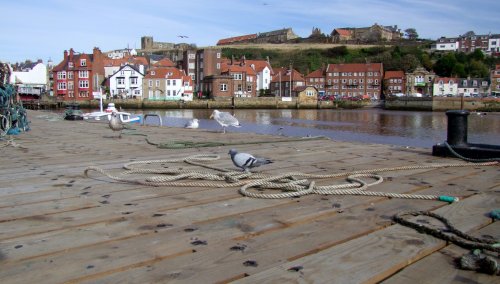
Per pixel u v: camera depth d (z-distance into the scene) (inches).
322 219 139.6
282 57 4704.7
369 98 3508.9
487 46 5216.5
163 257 105.2
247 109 2999.5
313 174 217.8
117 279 92.8
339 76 3777.1
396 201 163.6
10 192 179.3
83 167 247.1
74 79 2920.8
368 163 264.5
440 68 4131.4
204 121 1710.1
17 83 718.5
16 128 480.7
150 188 186.9
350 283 90.7
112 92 3004.4
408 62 4082.2
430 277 95.7
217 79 3139.8
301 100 3161.9
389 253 107.9
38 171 232.7
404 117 2085.4
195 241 117.0
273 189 185.2
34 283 90.4
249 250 110.2
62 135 473.7
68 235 122.4
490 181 205.2
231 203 159.9
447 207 153.7
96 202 161.6
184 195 173.3
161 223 134.0
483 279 94.4
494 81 3612.2
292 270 97.3
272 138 435.2
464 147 281.7
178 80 3043.8
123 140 418.0
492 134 1243.8
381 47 4699.8
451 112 290.8
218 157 275.0
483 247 109.4
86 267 98.9
